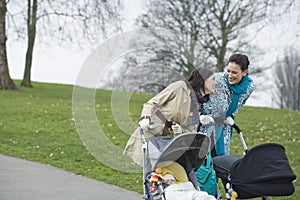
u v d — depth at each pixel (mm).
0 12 25203
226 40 23938
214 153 6297
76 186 8258
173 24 23047
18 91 25281
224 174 5465
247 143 13664
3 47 25531
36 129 14922
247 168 5086
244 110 22688
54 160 10688
